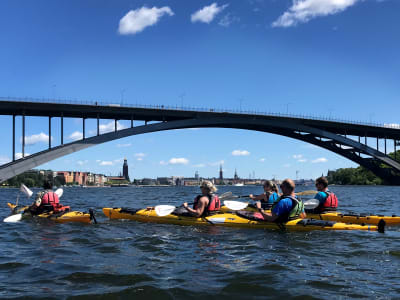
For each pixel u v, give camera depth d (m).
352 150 66.88
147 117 54.28
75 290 3.48
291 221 7.33
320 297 3.30
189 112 52.25
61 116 43.22
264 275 3.99
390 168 71.06
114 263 4.55
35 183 148.50
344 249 5.46
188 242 6.03
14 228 7.70
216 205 8.28
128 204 17.62
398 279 3.86
